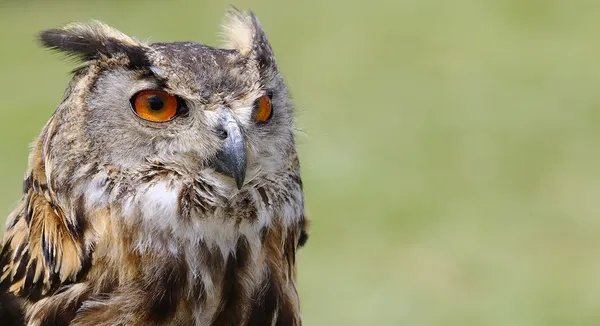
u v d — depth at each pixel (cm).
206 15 3019
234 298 603
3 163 1867
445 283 1466
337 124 2116
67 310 579
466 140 2009
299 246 661
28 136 2028
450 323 1377
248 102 608
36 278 593
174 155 591
